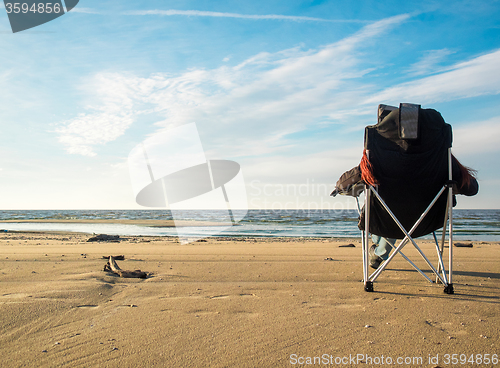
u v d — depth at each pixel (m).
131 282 3.86
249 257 6.14
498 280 3.98
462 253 6.77
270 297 3.19
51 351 1.94
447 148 3.31
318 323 2.43
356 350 1.96
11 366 1.75
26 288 3.38
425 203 3.43
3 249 7.45
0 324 2.36
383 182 3.38
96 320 2.51
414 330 2.28
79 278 3.93
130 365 1.77
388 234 3.67
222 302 3.01
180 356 1.88
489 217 39.03
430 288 3.55
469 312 2.69
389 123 3.28
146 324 2.42
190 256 6.29
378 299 3.12
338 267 4.92
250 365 1.77
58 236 13.98
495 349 1.97
